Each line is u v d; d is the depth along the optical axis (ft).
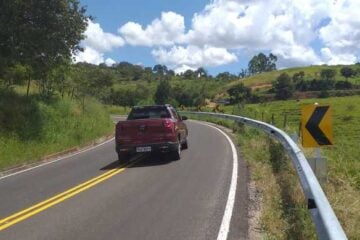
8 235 26.40
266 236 23.47
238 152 56.65
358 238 21.59
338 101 376.27
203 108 205.77
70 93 120.47
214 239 23.99
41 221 29.12
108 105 241.76
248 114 113.80
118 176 44.29
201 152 58.59
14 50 84.23
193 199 32.78
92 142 84.58
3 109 74.95
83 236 25.49
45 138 75.51
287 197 28.45
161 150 51.98
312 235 21.68
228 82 642.63
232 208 29.91
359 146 50.34
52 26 85.15
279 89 513.04
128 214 29.58
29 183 44.50
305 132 30.37
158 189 36.86
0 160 58.44
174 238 24.44
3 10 80.84
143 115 56.18
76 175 47.03
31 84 111.96
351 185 33.17
